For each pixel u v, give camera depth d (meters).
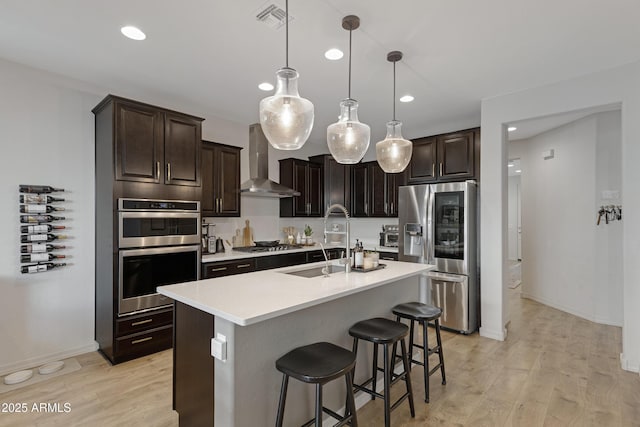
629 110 2.75
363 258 2.70
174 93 3.43
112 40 2.41
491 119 3.53
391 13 2.08
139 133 3.00
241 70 2.91
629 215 2.76
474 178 3.91
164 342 3.16
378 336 1.98
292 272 2.76
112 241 2.86
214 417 1.68
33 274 2.86
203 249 3.98
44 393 2.42
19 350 2.78
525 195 5.39
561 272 4.67
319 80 3.09
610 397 2.36
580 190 4.36
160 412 2.20
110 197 2.89
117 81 3.12
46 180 2.92
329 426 2.09
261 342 1.70
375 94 3.45
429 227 3.96
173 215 3.20
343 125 2.20
